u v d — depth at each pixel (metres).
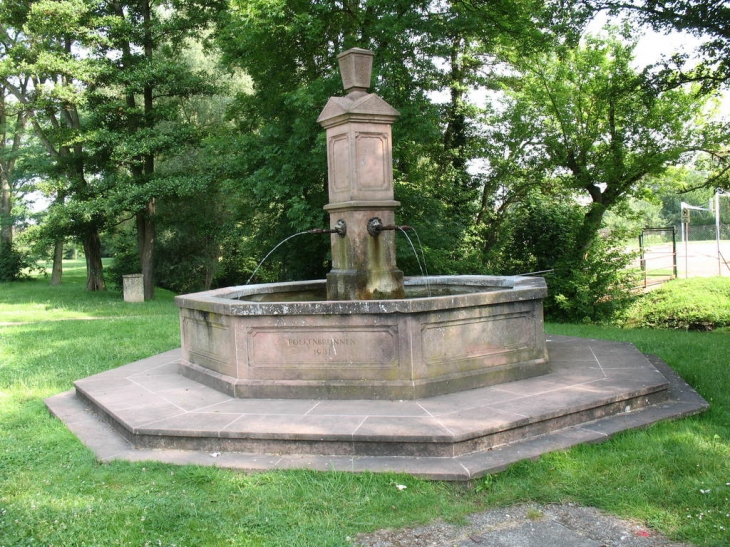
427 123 14.95
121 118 20.66
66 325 13.10
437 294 7.77
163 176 20.53
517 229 17.81
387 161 6.72
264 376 5.74
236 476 4.23
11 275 30.41
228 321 5.89
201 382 6.45
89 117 21.83
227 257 27.95
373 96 6.58
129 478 4.26
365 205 6.52
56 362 8.85
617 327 13.59
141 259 21.50
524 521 3.60
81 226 21.00
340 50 15.44
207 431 4.72
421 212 17.34
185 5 20.59
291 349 5.66
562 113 16.98
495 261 18.66
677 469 4.14
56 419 5.98
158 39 21.06
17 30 20.47
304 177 15.86
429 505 3.75
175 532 3.49
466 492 3.94
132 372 7.25
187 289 28.02
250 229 18.95
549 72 17.16
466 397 5.32
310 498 3.84
